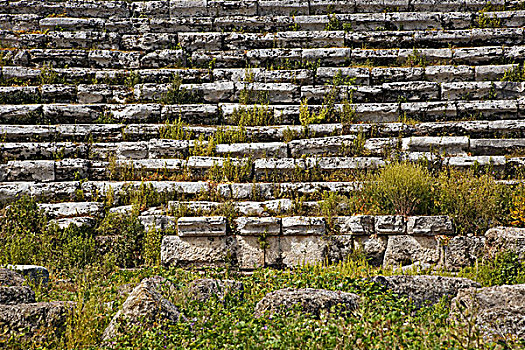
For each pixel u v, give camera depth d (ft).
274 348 34.06
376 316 37.58
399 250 60.29
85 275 52.85
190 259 60.59
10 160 69.51
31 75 79.10
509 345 35.65
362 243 61.05
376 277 45.11
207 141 72.84
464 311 39.86
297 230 61.05
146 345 36.17
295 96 79.10
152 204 65.98
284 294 41.06
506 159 69.41
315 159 69.87
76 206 64.49
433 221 59.93
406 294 44.01
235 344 34.47
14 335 38.24
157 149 71.56
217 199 66.08
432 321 39.01
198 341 35.19
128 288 48.65
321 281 48.19
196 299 44.52
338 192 66.49
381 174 64.85
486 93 77.77
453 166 69.51
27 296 44.27
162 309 40.45
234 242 61.21
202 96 79.20
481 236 58.85
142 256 61.31
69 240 59.72
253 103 79.10
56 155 70.18
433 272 57.06
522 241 54.03
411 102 78.02
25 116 73.87
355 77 80.69
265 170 69.31
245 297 47.16
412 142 71.46
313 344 34.30
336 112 76.79
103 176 69.67
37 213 63.10
